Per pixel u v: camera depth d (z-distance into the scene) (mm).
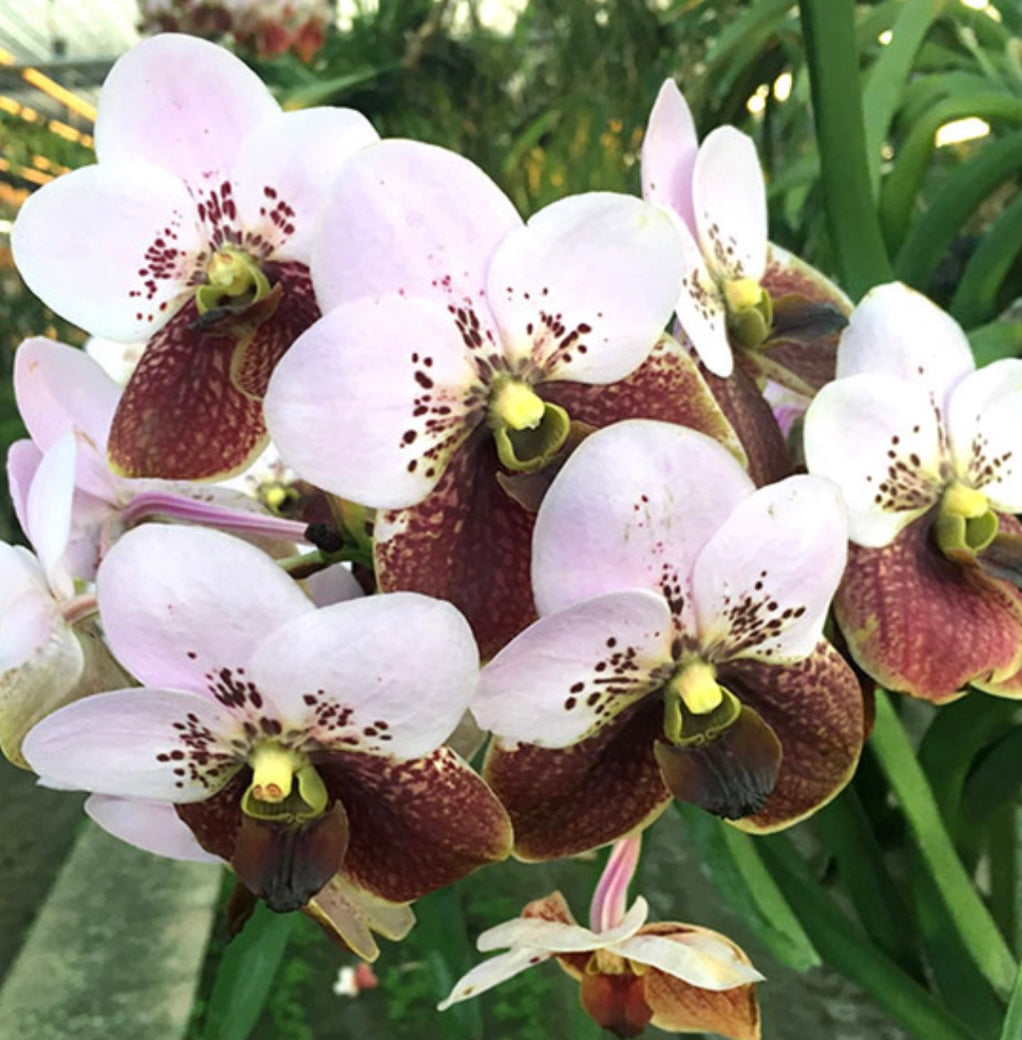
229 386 240
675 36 772
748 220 270
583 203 201
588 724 222
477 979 247
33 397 259
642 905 262
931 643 244
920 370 249
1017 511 264
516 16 871
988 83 490
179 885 914
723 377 240
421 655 197
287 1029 762
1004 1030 238
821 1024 544
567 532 201
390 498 208
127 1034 744
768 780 222
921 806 352
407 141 198
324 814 221
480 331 208
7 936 869
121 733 210
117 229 227
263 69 923
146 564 195
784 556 212
